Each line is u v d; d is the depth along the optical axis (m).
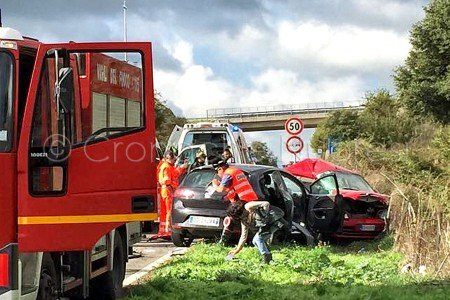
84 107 8.61
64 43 7.32
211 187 15.48
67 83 7.12
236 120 92.38
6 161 7.11
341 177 19.34
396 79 48.56
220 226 15.34
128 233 10.70
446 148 18.77
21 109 7.31
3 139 7.13
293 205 15.98
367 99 63.31
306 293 10.04
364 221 17.34
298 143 21.91
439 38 46.06
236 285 10.67
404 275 11.23
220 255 13.58
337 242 17.84
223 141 22.83
